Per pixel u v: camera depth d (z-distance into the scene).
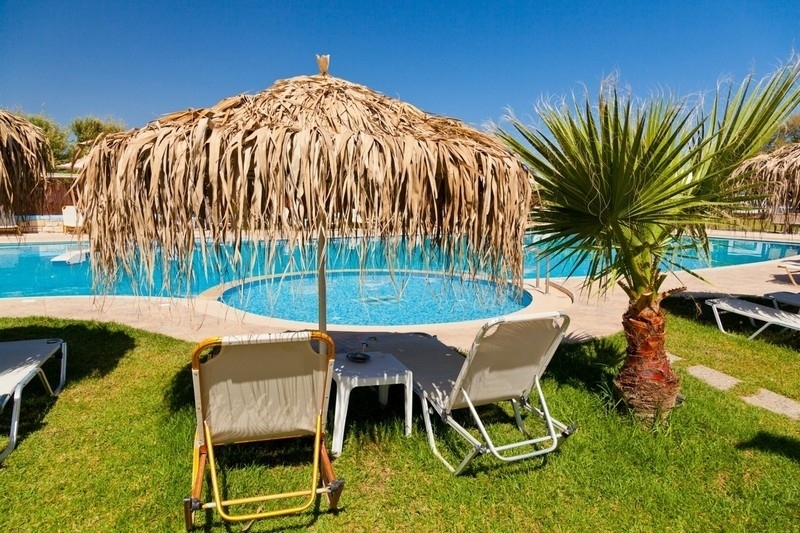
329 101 3.56
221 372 2.89
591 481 3.53
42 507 3.10
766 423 4.43
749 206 4.08
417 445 3.94
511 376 3.80
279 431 3.25
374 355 4.53
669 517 3.19
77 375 5.30
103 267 3.19
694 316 8.49
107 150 3.06
